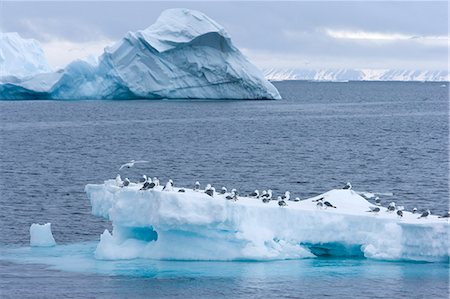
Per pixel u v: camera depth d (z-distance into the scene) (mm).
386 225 144625
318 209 148125
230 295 125125
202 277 134625
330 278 133500
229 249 145500
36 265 145000
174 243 146750
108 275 136875
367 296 124875
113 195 153375
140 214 147000
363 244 146125
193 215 141125
